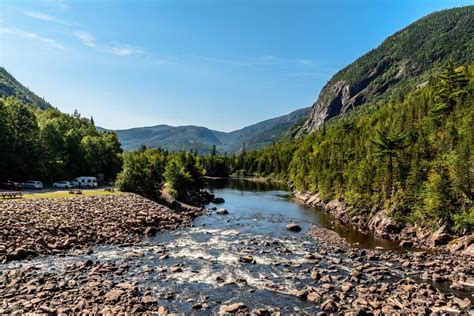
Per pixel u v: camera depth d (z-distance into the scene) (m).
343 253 43.62
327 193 89.69
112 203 61.38
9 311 23.42
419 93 145.00
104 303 25.56
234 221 64.94
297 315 25.48
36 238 39.22
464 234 46.22
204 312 25.44
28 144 92.31
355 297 29.03
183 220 62.19
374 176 70.25
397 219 56.12
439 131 74.25
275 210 80.81
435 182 51.75
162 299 27.45
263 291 30.00
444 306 27.41
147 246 43.69
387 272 35.88
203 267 35.97
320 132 194.88
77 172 108.44
